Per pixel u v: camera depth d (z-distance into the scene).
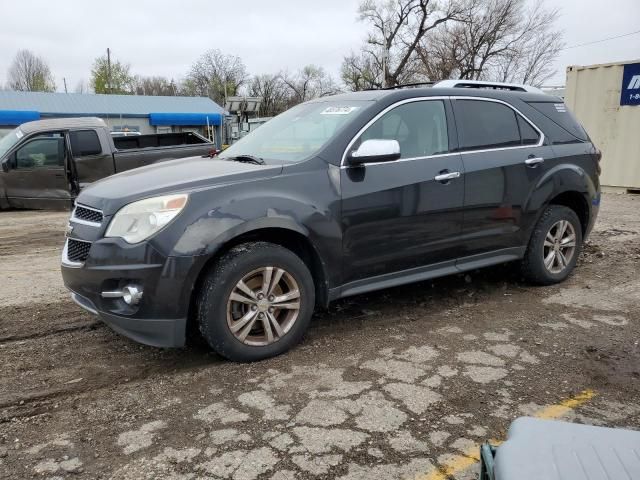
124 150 10.62
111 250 3.17
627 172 11.40
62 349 3.76
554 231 5.02
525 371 3.36
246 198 3.35
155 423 2.80
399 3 44.59
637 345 3.75
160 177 3.58
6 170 10.21
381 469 2.41
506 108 4.73
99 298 3.24
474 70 44.97
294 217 3.47
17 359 3.59
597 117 11.73
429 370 3.38
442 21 44.16
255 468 2.42
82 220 3.48
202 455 2.52
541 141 4.86
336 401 3.00
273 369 3.40
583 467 1.37
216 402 3.00
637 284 5.15
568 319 4.25
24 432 2.73
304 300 3.62
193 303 3.40
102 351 3.72
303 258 3.82
